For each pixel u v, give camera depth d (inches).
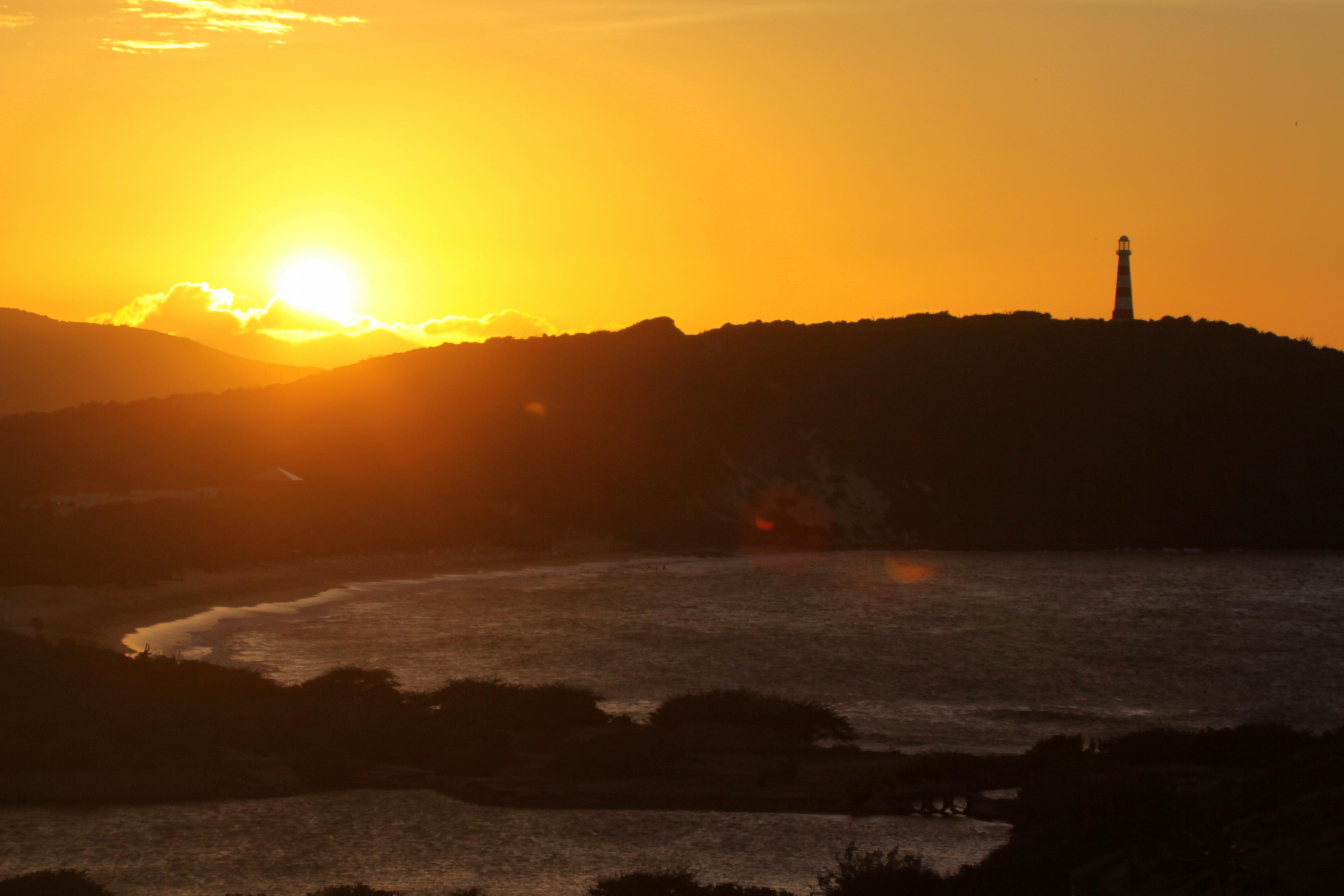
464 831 3206.2
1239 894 1845.5
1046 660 7426.2
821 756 3971.5
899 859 2731.3
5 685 4365.2
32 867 2957.7
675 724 4340.6
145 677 4667.8
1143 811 2315.5
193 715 4128.9
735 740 4082.2
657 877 2625.5
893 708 5585.6
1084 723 5196.9
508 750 3919.8
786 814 3297.2
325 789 3572.8
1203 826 2057.1
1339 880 1807.3
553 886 2822.3
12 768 3607.3
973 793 3403.1
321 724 4079.7
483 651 7268.7
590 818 3287.4
